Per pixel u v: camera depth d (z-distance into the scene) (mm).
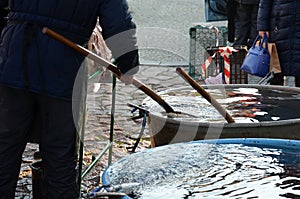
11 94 3494
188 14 13094
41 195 4184
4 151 3553
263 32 6422
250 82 8523
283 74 6449
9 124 3523
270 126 4082
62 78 3447
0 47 3518
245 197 3162
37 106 3578
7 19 3840
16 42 3416
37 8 3432
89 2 3449
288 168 3527
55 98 3461
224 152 3754
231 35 8703
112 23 3465
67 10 3424
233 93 5277
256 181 3357
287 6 6254
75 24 3467
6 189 3604
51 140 3535
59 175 3557
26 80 3412
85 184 4832
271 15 6398
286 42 6336
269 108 5031
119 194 2941
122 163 3523
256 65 6375
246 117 4863
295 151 3748
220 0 9203
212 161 3605
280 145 3803
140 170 3459
